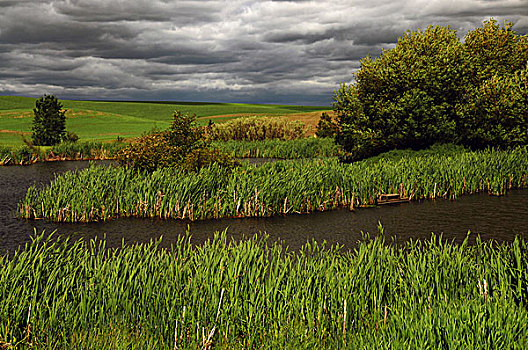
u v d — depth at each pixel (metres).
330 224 15.63
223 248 8.11
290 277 7.03
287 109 136.38
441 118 27.39
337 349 6.01
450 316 5.55
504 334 5.33
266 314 6.43
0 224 15.31
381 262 7.59
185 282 6.92
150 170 20.34
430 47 29.30
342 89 31.05
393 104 27.50
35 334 5.94
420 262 7.69
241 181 17.25
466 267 7.65
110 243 13.05
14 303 6.05
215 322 6.23
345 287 6.70
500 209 17.75
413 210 17.80
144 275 6.84
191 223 15.74
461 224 15.38
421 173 20.73
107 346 5.88
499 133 26.83
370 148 29.31
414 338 5.42
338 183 19.09
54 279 6.68
